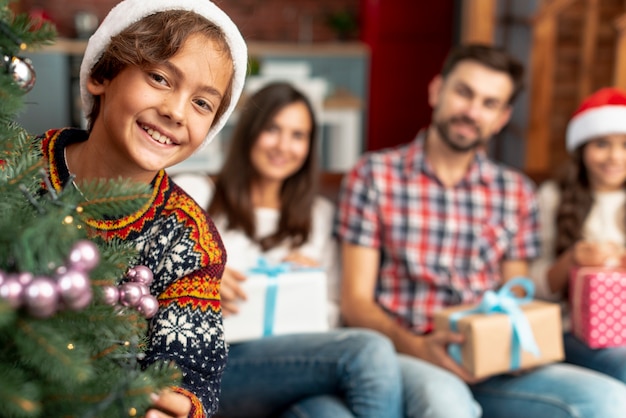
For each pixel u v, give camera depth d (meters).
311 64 5.54
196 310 0.97
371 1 5.71
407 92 5.77
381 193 1.90
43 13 5.56
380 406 1.48
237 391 1.58
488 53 1.87
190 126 0.92
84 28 5.65
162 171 1.01
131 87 0.90
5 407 0.62
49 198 0.75
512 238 1.95
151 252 0.97
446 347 1.64
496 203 1.93
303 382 1.54
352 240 1.88
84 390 0.69
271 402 1.58
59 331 0.68
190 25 0.90
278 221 1.87
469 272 1.91
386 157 1.93
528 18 3.63
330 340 1.55
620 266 1.81
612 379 1.64
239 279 1.58
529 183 2.00
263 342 1.59
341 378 1.51
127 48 0.89
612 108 1.94
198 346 0.96
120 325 0.73
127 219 0.95
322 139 4.35
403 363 1.63
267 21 6.24
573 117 2.04
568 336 1.83
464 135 1.86
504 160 4.01
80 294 0.62
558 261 1.94
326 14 6.28
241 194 1.81
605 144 1.96
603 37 3.57
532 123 3.66
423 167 1.91
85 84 0.98
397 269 1.90
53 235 0.64
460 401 1.51
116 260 0.78
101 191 0.76
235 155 1.83
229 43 0.95
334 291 1.93
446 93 1.89
